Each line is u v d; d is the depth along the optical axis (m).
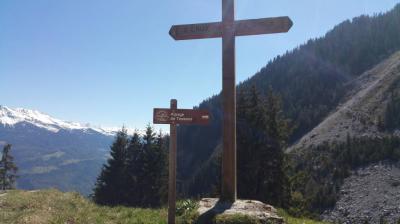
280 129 37.69
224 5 12.98
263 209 11.96
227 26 12.87
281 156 36.22
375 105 149.12
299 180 37.38
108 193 52.16
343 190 102.56
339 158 117.94
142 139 54.22
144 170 52.34
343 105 175.88
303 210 30.97
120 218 12.02
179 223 10.66
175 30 13.38
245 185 34.75
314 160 122.31
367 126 136.50
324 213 96.19
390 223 82.81
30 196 12.98
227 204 12.06
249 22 12.73
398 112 134.38
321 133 146.25
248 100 38.88
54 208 12.09
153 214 12.82
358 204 94.50
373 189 98.00
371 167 108.69
